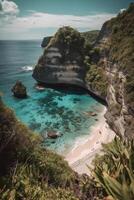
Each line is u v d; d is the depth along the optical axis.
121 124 43.66
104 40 92.81
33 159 14.41
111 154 13.62
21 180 10.71
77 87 88.06
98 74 77.44
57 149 40.38
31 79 101.69
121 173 10.24
